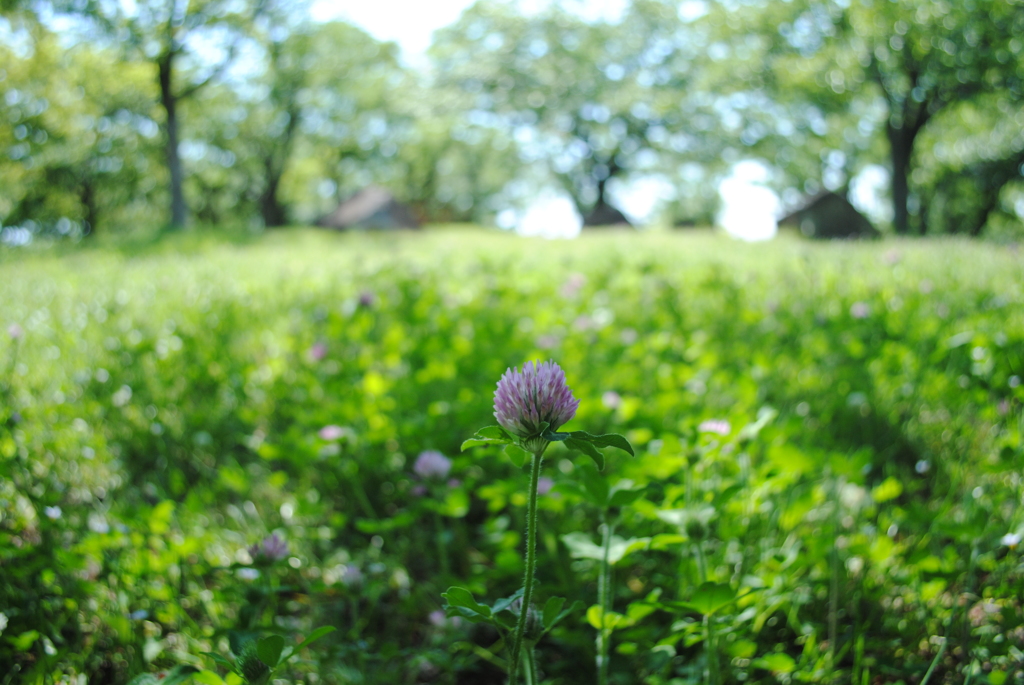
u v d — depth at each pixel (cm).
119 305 650
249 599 209
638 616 183
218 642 216
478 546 285
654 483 199
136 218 4534
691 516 203
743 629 207
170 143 2812
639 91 4425
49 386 407
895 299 571
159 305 664
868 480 330
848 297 592
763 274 804
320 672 211
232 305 638
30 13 2373
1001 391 368
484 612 151
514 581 253
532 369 146
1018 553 242
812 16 2705
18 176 3173
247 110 4269
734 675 209
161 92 2792
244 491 314
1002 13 2358
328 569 280
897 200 2770
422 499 280
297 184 5028
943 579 215
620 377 413
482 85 4572
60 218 3944
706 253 1150
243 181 4831
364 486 336
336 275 870
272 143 4506
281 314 640
